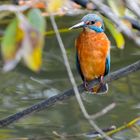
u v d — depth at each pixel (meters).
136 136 11.04
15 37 3.89
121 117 12.34
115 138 11.00
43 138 10.97
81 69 9.05
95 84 8.74
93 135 10.67
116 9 5.04
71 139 10.91
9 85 13.98
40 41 3.92
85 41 8.88
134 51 15.41
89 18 8.93
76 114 12.48
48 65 14.91
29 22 3.97
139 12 4.99
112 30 5.79
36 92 13.57
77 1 8.95
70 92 7.48
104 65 8.89
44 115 12.42
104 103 13.09
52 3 4.50
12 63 3.82
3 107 12.67
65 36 16.00
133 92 13.71
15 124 11.88
